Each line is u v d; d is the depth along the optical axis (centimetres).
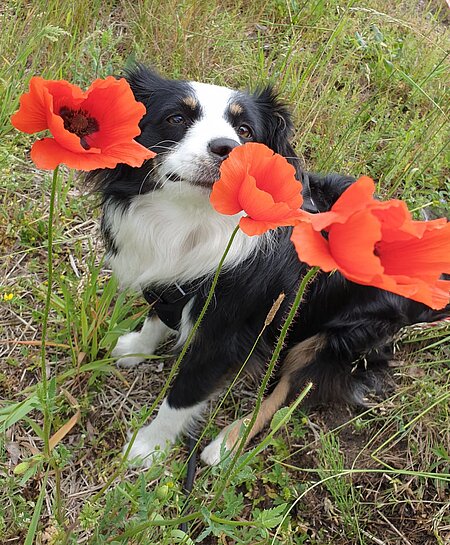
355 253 15
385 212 15
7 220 59
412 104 80
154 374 54
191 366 47
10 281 56
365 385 54
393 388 55
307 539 45
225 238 45
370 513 47
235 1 88
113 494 35
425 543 46
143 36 77
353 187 15
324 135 71
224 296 46
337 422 53
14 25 70
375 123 75
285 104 49
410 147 69
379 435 51
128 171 45
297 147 68
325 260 15
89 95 20
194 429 51
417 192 67
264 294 47
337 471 44
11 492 40
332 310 50
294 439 51
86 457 47
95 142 20
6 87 64
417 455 49
